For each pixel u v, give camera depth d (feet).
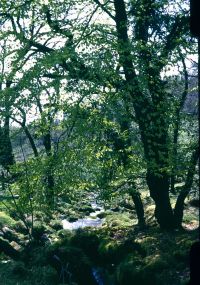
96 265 49.03
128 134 51.65
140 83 47.73
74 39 49.03
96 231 64.90
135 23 57.21
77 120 47.34
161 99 51.75
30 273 53.57
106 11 55.26
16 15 54.60
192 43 49.78
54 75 50.83
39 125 49.60
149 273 41.60
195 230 57.06
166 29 56.18
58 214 90.94
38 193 54.44
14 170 54.95
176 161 49.57
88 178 52.13
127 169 51.90
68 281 48.83
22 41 54.08
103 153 51.52
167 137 53.72
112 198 56.85
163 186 60.08
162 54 50.06
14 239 68.18
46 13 54.13
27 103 47.65
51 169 50.37
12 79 52.70
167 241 51.44
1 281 51.65
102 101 47.52
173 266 42.70
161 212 60.85
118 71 50.11
